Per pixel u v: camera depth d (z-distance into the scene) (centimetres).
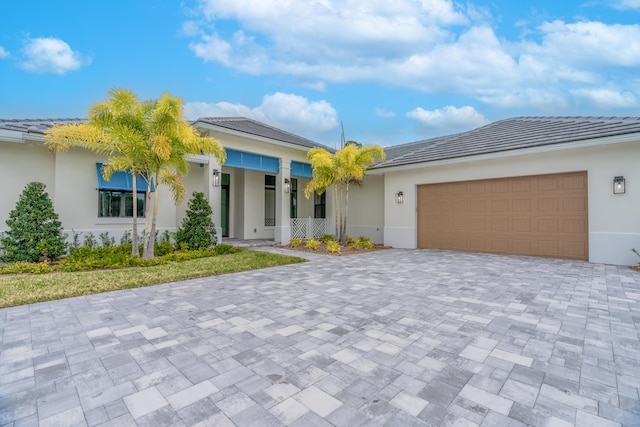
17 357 368
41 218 898
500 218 1223
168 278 745
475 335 432
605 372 338
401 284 723
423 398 290
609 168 989
